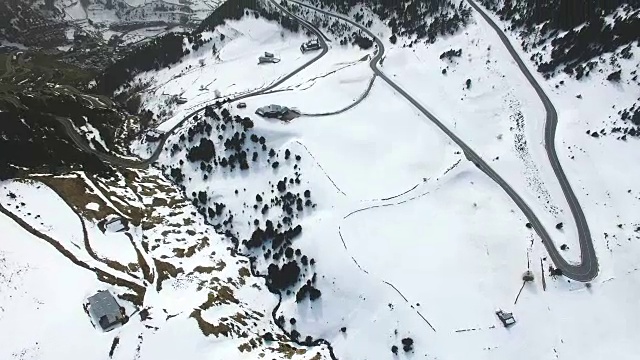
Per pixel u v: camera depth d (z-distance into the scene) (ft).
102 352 317.42
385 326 357.00
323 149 488.02
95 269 370.12
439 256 390.01
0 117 487.61
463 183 446.60
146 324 338.13
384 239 404.36
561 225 404.16
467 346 340.80
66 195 433.48
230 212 458.50
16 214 399.85
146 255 401.49
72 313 333.62
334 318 370.94
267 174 479.41
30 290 342.44
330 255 398.01
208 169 493.36
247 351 337.31
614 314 352.69
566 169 448.65
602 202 421.18
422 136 497.46
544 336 343.05
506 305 358.84
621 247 386.73
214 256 418.72
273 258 412.57
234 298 380.99
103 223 418.10
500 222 410.93
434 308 359.87
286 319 374.84
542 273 374.22
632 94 496.64
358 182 456.04
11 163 452.35
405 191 443.32
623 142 463.01
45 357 306.96
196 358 325.42
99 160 495.41
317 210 438.40
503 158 466.70
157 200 469.57
